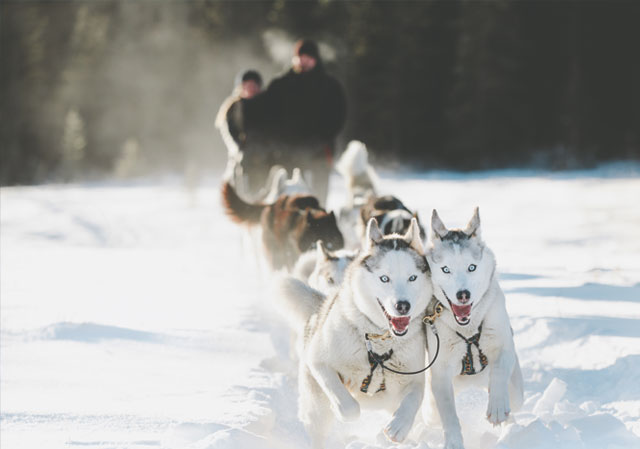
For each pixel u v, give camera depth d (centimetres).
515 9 5222
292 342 703
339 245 820
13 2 6462
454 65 5619
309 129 1216
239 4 6556
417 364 497
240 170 1243
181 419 502
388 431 464
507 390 483
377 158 5647
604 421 479
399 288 475
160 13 6938
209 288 1059
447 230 505
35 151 6438
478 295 489
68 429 478
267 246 923
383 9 5769
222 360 683
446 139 5594
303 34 6062
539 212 2058
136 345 717
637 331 682
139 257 1427
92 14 7056
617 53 5125
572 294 871
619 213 1936
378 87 5756
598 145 5003
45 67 6675
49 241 1764
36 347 696
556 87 5334
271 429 532
